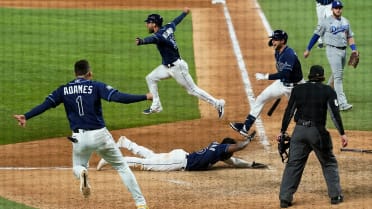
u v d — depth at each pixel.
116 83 77.25
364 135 58.78
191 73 81.19
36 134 60.34
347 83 76.69
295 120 42.66
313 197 43.69
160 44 60.62
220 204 42.41
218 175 48.47
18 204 41.84
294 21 109.38
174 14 116.31
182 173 49.00
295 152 42.19
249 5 122.75
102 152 40.78
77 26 106.00
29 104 68.69
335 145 55.59
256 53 90.12
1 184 46.62
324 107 42.12
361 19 109.88
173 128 62.31
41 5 121.50
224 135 59.91
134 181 40.84
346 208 41.28
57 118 65.25
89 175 48.81
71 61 86.06
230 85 76.12
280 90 55.62
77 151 40.59
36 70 81.12
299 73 54.88
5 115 65.31
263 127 61.59
